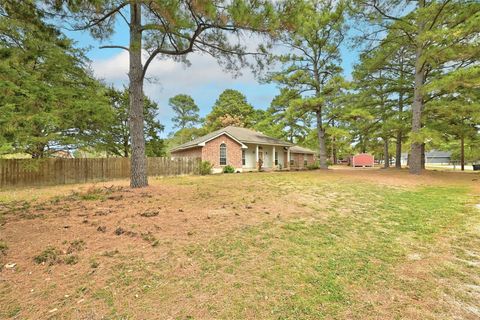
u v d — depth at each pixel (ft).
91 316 6.56
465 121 48.57
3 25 21.34
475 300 7.55
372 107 60.29
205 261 9.89
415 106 43.34
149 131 69.97
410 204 20.80
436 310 7.06
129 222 14.65
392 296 7.75
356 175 46.21
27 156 42.88
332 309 7.07
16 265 9.16
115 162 47.03
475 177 42.96
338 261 10.12
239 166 67.87
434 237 12.99
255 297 7.57
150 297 7.47
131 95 27.58
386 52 45.39
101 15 22.29
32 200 22.09
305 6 19.33
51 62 32.89
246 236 12.75
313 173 52.80
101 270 8.99
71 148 43.60
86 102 33.04
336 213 17.78
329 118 58.59
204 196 23.77
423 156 65.98
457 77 32.53
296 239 12.50
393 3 40.81
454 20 36.47
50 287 7.87
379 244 12.00
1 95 20.54
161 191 25.96
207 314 6.75
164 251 10.71
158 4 17.19
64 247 10.83
